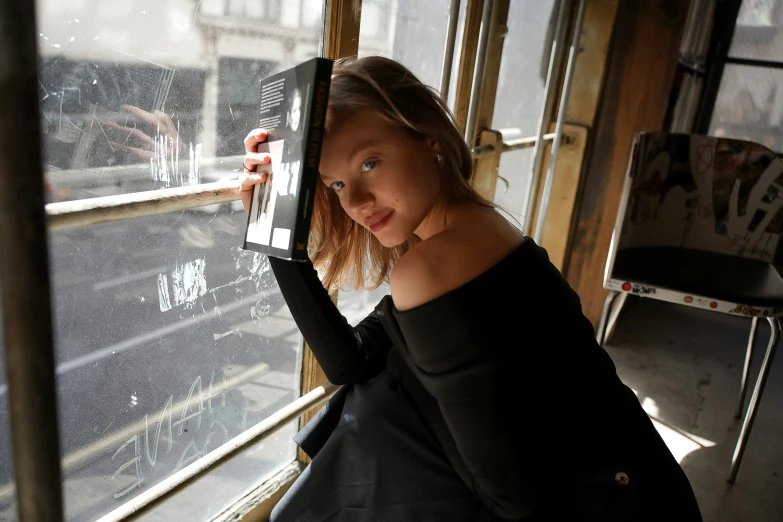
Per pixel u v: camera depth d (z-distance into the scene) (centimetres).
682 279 168
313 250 87
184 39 73
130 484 84
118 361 77
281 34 89
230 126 84
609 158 212
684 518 72
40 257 38
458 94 137
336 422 87
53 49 59
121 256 74
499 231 68
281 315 107
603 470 69
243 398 103
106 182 68
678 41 193
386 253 89
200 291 88
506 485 63
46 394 40
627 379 207
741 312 153
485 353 60
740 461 153
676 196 192
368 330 88
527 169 205
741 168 184
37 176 37
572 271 230
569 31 196
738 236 186
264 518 112
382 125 65
